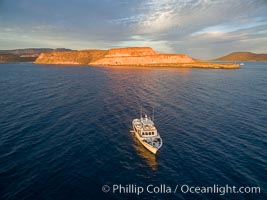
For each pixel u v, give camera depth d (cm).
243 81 12444
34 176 2845
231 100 7325
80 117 5306
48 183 2720
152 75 15012
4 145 3678
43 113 5559
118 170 3081
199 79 13025
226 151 3634
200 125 4850
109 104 6650
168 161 3341
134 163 3275
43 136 4112
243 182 2827
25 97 7456
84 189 2652
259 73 18100
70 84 10631
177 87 9912
